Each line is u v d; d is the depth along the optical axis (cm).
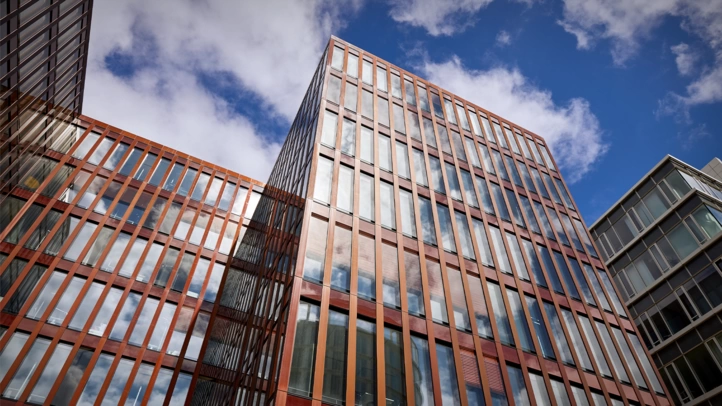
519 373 2377
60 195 4050
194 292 4116
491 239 3158
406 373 1988
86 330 3381
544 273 3203
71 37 3447
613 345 2981
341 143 3016
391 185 2973
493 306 2656
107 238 4028
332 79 3575
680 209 4425
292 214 2700
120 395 3219
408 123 3738
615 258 5034
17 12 2538
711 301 3834
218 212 4878
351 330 1995
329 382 1772
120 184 4503
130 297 3759
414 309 2305
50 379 3038
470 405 2056
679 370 3931
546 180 4456
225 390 2889
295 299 1972
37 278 3453
